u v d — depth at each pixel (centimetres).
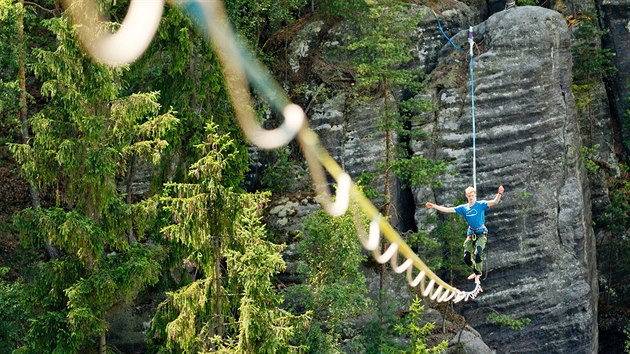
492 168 4966
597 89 5747
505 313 4866
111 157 3136
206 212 2900
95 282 3041
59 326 3091
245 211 2941
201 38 3566
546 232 4950
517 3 5750
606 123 5750
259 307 2848
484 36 5181
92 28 3095
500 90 5031
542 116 5038
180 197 2939
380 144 4906
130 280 3095
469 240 2706
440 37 5256
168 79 3747
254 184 4803
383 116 4209
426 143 4988
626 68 5894
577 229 4975
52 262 3180
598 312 5547
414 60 5181
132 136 3209
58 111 3247
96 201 3198
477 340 4400
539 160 5009
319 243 3625
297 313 3988
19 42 3625
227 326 3112
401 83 4166
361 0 4878
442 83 5069
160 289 3612
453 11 5378
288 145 4916
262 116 4234
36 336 3078
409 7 5166
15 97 3638
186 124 3669
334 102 4950
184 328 2897
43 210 3114
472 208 2677
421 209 4888
